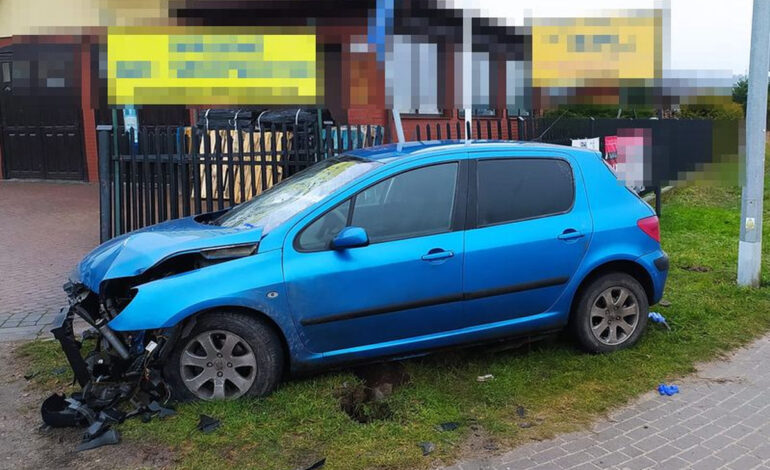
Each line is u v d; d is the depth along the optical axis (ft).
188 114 42.70
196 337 13.25
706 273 24.34
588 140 35.55
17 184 47.42
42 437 12.67
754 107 21.74
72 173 48.08
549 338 17.49
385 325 14.10
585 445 12.39
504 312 15.12
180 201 27.27
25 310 20.58
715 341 17.56
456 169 14.99
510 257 14.88
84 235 30.99
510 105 47.88
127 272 13.35
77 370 13.29
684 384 15.10
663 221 35.47
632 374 15.40
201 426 12.55
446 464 11.68
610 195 16.40
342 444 12.21
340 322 13.74
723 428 13.07
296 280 13.42
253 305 13.16
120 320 12.89
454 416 13.32
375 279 13.83
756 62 21.42
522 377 15.17
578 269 15.67
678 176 38.83
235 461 11.66
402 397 14.06
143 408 13.12
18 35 46.91
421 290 14.19
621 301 16.58
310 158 26.12
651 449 12.25
